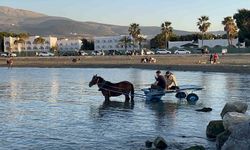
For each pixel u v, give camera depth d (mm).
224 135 16469
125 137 19156
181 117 24188
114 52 164500
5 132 20406
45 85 47938
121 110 27203
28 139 18906
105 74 66562
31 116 25109
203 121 22797
